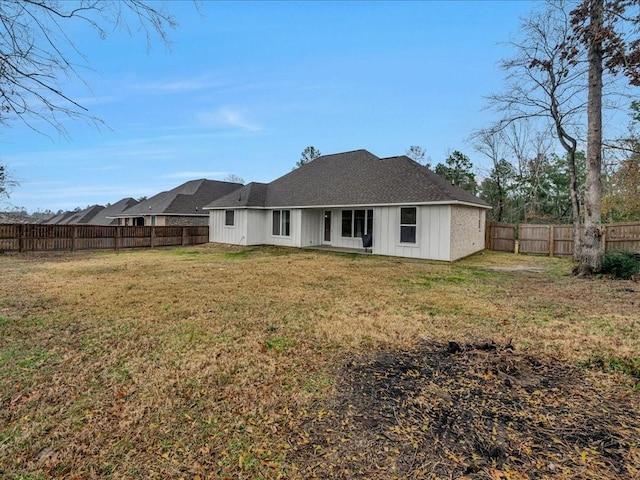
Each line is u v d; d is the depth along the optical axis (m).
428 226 13.73
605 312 5.81
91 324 5.09
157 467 2.18
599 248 9.58
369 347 4.21
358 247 17.28
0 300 6.52
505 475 2.07
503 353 3.99
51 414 2.77
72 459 2.25
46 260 13.34
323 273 9.98
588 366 3.64
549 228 15.53
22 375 3.44
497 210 26.48
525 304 6.37
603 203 19.09
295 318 5.42
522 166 25.14
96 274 9.71
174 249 18.30
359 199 15.80
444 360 3.81
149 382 3.30
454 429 2.54
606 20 8.74
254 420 2.68
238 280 8.78
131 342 4.36
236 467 2.18
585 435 2.46
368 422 2.64
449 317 5.48
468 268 11.30
